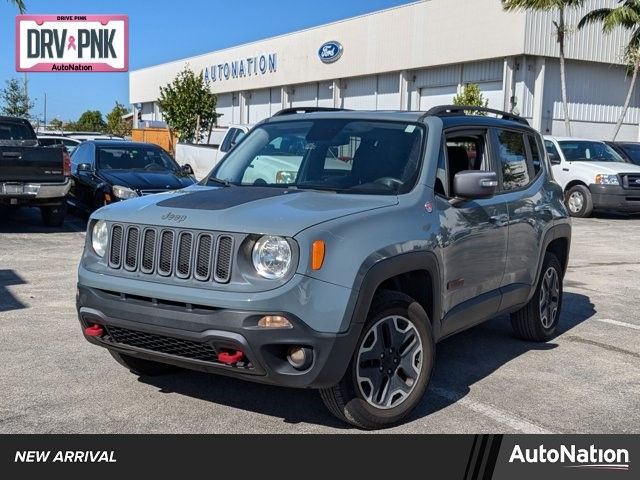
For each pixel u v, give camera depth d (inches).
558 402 204.2
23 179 510.9
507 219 226.7
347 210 172.2
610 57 1284.4
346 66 1584.6
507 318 302.0
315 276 157.4
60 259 410.3
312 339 156.9
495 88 1277.1
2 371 215.6
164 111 1542.8
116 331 176.1
